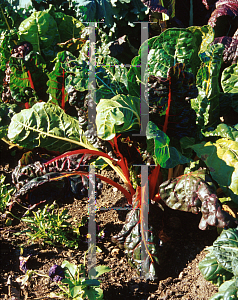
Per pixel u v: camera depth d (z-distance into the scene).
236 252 1.89
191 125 2.33
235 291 1.77
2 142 3.49
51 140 2.48
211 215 1.88
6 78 3.00
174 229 2.47
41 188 2.28
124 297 2.04
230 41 3.16
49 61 3.34
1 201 2.75
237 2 3.22
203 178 2.02
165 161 2.04
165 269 2.20
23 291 2.06
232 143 2.25
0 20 3.85
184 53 2.50
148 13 3.29
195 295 1.99
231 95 2.75
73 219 2.64
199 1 3.66
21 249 2.34
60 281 1.97
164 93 2.11
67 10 4.09
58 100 2.88
